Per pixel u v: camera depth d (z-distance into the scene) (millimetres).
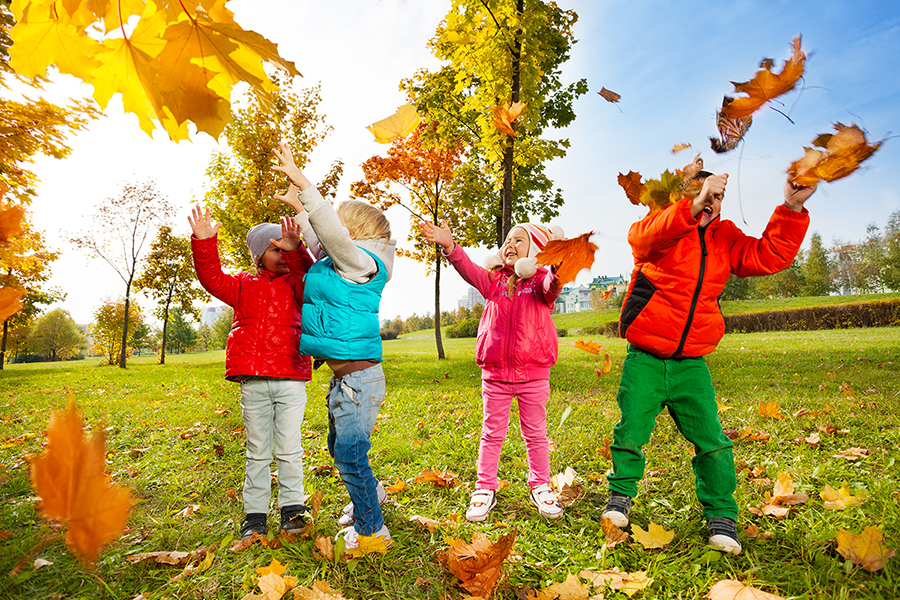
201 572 1950
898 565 1696
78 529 325
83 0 785
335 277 2086
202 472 3252
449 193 14055
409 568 1925
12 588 1765
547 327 2518
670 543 2055
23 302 471
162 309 29922
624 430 2178
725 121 1100
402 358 17125
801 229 1913
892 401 4145
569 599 1632
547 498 2383
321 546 2020
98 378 12453
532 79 6867
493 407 2527
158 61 809
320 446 3828
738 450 3197
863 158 1006
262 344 2279
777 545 1963
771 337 16453
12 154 2705
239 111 15039
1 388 9766
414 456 3439
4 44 2541
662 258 2107
